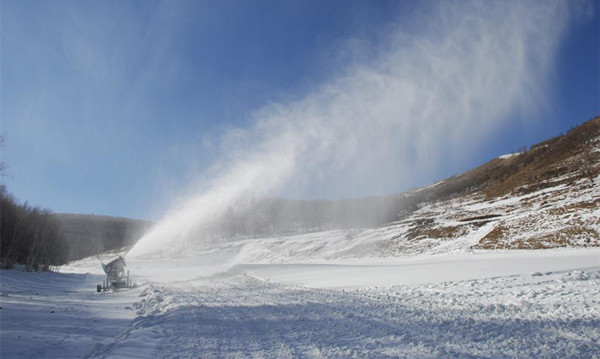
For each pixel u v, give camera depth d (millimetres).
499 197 98938
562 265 18344
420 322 9750
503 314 9930
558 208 46938
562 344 6883
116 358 7453
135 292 26547
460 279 18266
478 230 52844
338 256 72062
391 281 20938
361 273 26781
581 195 61938
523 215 50750
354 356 7121
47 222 74312
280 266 43031
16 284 31969
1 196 51594
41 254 64812
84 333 11133
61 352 8633
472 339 7680
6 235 54156
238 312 13984
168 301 18766
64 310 16281
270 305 15414
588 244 32469
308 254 81500
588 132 114062
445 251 49281
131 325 12820
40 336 10305
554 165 103438
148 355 7773
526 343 7098
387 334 8680
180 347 8484
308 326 10344
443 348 7180
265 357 7441
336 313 12188
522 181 105062
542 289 13047
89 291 30297
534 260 22062
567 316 9008
